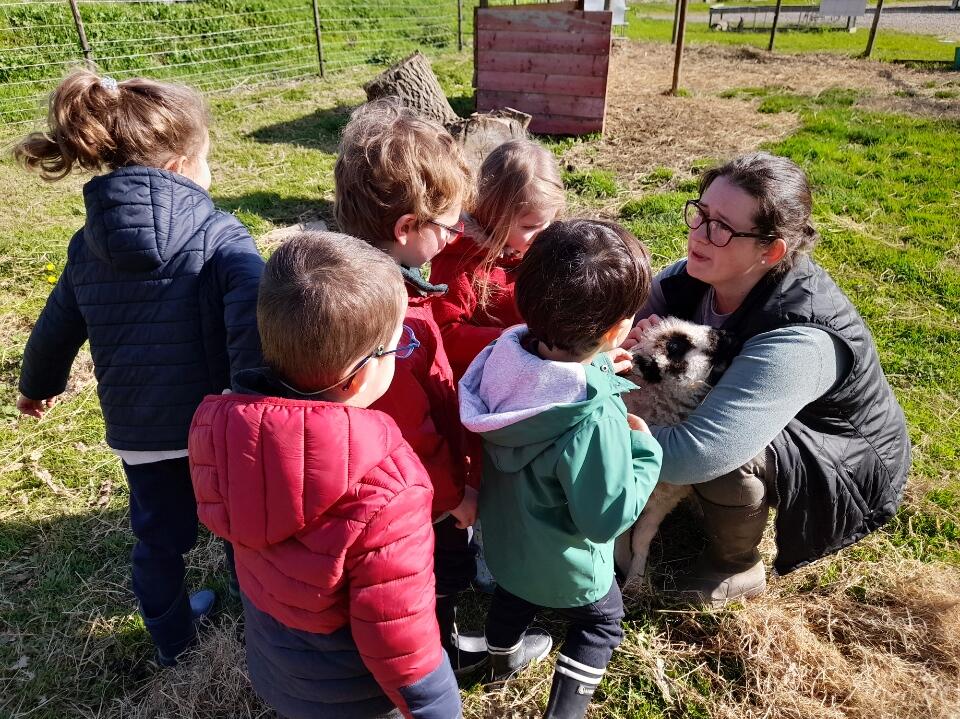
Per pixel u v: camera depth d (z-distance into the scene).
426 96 7.77
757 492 2.35
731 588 2.66
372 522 1.44
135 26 10.49
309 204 6.27
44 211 6.00
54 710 2.43
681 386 2.34
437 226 1.98
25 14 9.73
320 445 1.42
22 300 4.75
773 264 2.22
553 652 2.58
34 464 3.46
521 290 1.75
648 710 2.38
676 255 5.13
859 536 2.48
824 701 2.36
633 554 2.71
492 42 8.17
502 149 2.33
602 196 6.31
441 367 2.03
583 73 7.91
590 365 1.80
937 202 6.02
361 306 1.46
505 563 2.03
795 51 14.16
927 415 3.59
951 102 9.28
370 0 14.43
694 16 26.31
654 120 8.70
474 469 2.11
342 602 1.54
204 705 2.42
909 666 2.44
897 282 4.81
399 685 1.53
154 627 2.43
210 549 3.04
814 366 2.15
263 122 8.56
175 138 2.03
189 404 2.11
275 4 12.48
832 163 6.97
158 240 1.96
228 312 1.93
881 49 15.05
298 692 1.70
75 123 1.92
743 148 7.49
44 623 2.73
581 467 1.71
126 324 2.04
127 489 3.33
